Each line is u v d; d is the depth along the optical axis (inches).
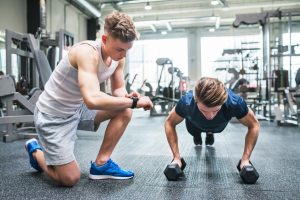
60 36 153.9
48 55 161.3
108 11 398.0
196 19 411.8
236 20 224.8
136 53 520.1
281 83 203.3
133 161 78.5
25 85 161.6
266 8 382.9
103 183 57.6
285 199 48.4
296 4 363.3
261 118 214.1
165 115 268.7
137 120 221.9
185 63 502.3
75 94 52.4
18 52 142.6
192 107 59.4
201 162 76.8
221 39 484.7
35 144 65.1
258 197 49.3
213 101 48.5
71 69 50.4
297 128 162.1
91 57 48.8
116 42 46.3
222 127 70.2
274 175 64.1
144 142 113.2
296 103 169.9
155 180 59.7
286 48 208.8
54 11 309.7
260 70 285.1
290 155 87.4
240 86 227.8
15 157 86.5
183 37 501.0
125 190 53.2
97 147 101.7
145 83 297.3
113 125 58.2
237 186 55.5
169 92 277.1
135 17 426.6
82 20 381.7
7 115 118.6
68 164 53.4
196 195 50.4
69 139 54.1
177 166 59.2
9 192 53.1
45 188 55.3
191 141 114.3
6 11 250.5
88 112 59.6
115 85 60.5
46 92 54.4
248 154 61.1
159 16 422.0
